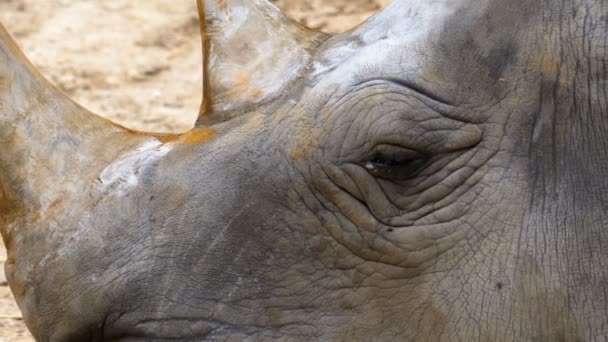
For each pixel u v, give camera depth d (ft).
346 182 31.86
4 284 50.08
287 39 33.47
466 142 31.83
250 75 33.01
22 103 33.19
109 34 73.77
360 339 31.89
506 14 31.99
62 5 77.00
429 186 31.94
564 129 31.53
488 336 31.30
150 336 32.04
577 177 31.35
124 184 32.24
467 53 31.94
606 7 31.81
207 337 32.07
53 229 32.22
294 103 32.40
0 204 32.83
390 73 31.99
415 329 31.71
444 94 31.86
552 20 31.86
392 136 31.68
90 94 67.21
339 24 72.90
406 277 31.81
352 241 31.94
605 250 31.12
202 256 31.94
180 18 76.02
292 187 31.94
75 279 31.91
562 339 31.17
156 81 69.00
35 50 71.61
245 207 31.91
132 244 31.94
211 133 32.45
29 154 32.81
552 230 31.19
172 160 32.35
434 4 32.45
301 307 32.04
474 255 31.50
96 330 32.09
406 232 31.83
